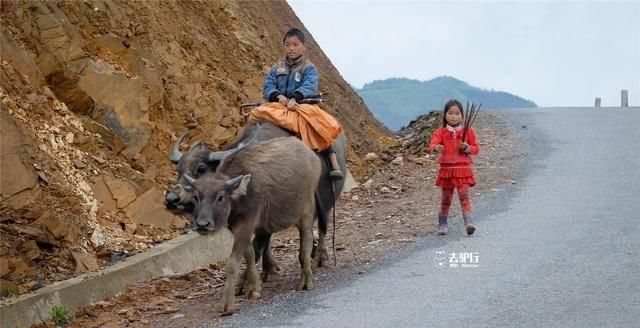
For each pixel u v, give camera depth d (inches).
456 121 439.8
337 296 352.5
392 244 438.6
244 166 353.4
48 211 402.3
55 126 453.1
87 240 418.0
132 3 575.8
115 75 495.2
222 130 568.4
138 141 495.2
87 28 520.7
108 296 388.8
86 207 434.9
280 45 828.0
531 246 403.2
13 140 403.2
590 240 406.3
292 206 365.4
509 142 774.5
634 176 569.9
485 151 725.9
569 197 512.4
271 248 482.6
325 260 415.2
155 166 503.2
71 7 517.0
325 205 408.8
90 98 483.8
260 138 380.2
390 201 570.3
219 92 605.3
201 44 639.1
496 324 300.2
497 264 377.4
